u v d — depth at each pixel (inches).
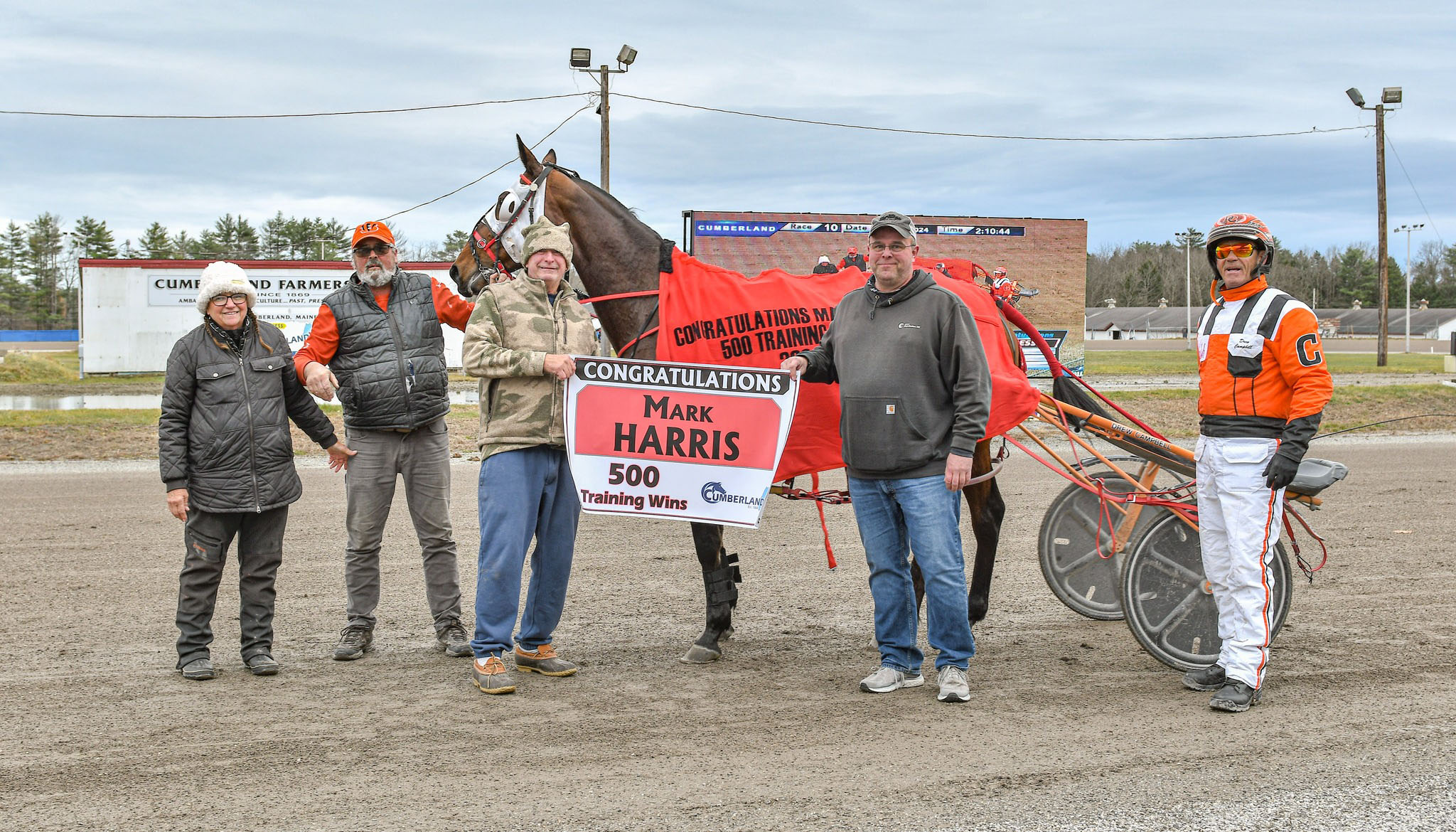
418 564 264.5
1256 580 162.1
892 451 162.2
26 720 152.1
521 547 168.7
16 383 939.3
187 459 174.1
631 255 193.5
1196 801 124.8
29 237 3459.6
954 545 163.6
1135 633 178.5
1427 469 432.8
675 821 118.7
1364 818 120.1
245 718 153.9
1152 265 4586.6
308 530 303.4
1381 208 1194.6
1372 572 250.5
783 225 1017.5
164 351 1007.0
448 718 154.0
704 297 188.1
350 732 147.9
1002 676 177.0
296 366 184.2
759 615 218.2
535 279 174.7
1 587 236.8
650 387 171.3
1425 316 3447.3
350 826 117.3
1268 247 163.8
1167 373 1055.6
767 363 186.9
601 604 227.1
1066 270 1056.8
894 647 169.5
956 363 161.6
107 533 300.7
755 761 137.1
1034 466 452.8
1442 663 181.8
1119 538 209.3
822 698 164.7
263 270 965.2
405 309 193.0
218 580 178.1
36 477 422.6
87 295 989.8
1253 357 161.9
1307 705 160.4
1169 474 228.8
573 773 132.7
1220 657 165.5
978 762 137.1
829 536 303.0
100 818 119.5
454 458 473.4
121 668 178.2
